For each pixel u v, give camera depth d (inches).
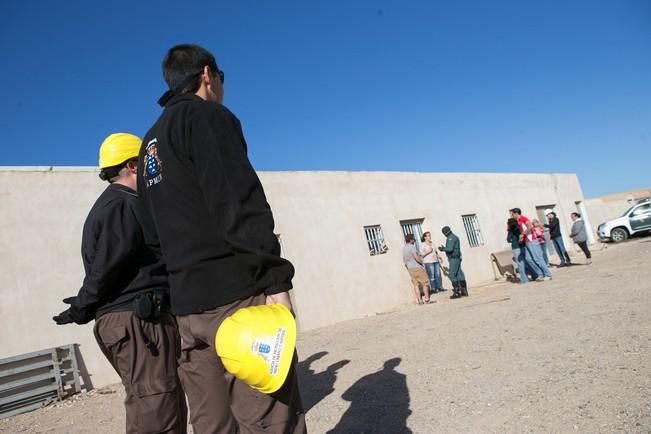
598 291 309.6
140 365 92.2
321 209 512.4
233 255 64.9
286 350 57.5
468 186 730.2
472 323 289.0
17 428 240.8
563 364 167.6
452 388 166.4
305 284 473.1
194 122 66.2
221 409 68.2
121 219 94.1
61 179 341.7
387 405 161.8
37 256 322.0
